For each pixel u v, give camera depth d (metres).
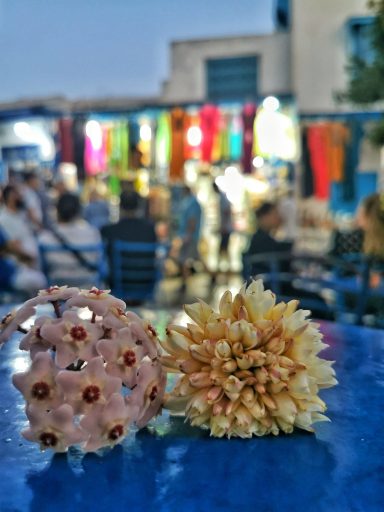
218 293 7.53
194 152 7.54
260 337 0.88
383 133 3.87
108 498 0.72
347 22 9.99
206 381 0.88
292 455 0.84
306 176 7.55
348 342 1.60
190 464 0.81
